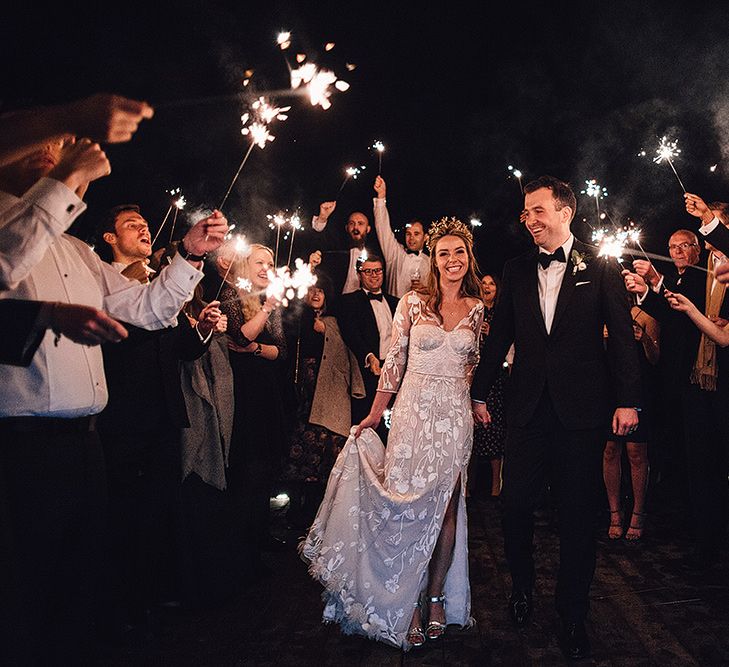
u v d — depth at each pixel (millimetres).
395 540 3381
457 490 3533
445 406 3520
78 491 2164
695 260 4398
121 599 3322
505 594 3941
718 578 4098
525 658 3170
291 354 5527
